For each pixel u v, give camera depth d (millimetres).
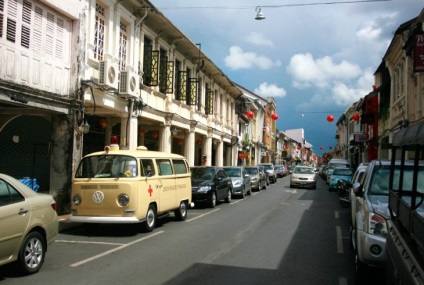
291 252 8555
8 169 13586
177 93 22125
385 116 27016
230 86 32750
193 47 22031
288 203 18672
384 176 7449
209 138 28016
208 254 8188
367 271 6352
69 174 12523
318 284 6402
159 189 11273
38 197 6875
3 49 10320
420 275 3229
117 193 9992
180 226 11766
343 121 65438
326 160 90250
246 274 6816
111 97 14617
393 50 22266
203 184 16453
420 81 18375
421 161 7309
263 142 58656
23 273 6520
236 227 11625
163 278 6477
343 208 16812
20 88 10438
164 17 17453
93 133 17438
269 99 67812
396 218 5074
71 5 12547
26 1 11102
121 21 15828
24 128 14125
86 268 7020
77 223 11219
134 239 9695
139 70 17031
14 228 6145
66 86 12625
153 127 20312
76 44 12828
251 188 25766
